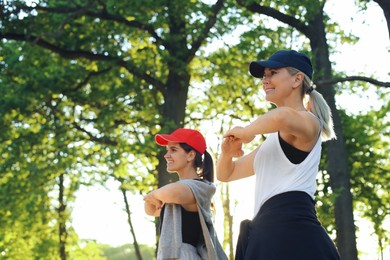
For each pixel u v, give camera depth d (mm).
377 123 22188
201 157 5375
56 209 26797
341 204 18219
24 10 18000
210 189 5191
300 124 3377
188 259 5043
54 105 20172
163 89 19859
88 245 30172
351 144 21406
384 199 21906
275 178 3508
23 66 19797
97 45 19672
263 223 3449
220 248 5230
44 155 20375
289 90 3588
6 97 19359
